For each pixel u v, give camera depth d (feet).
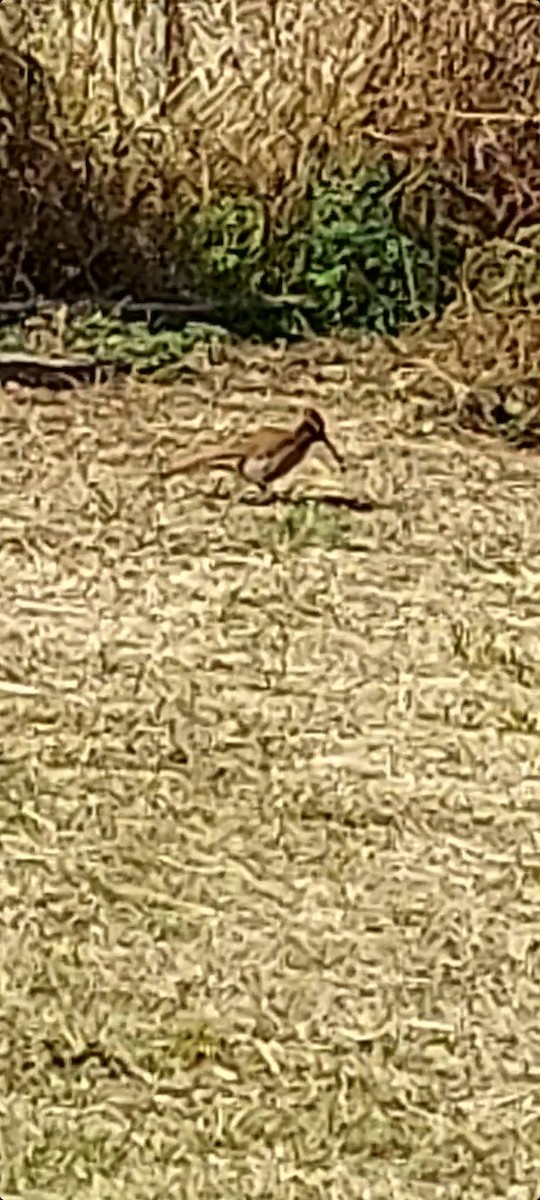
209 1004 5.54
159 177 8.86
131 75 8.77
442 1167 5.03
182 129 8.83
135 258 8.86
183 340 8.55
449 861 6.13
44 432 8.22
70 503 7.84
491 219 8.58
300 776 6.47
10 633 7.10
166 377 8.46
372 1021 5.50
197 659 6.99
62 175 8.86
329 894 5.98
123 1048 5.37
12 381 8.39
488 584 7.42
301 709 6.77
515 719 6.72
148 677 6.91
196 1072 5.31
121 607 7.28
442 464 8.05
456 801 6.38
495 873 6.09
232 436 8.05
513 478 8.00
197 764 6.50
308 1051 5.40
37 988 5.58
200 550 7.52
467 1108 5.22
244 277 8.80
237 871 6.05
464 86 8.60
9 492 7.89
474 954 5.78
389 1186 4.97
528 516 7.73
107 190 8.87
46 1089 5.23
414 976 5.68
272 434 8.05
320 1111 5.19
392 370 8.37
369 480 7.89
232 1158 5.02
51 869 6.03
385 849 6.16
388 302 8.55
